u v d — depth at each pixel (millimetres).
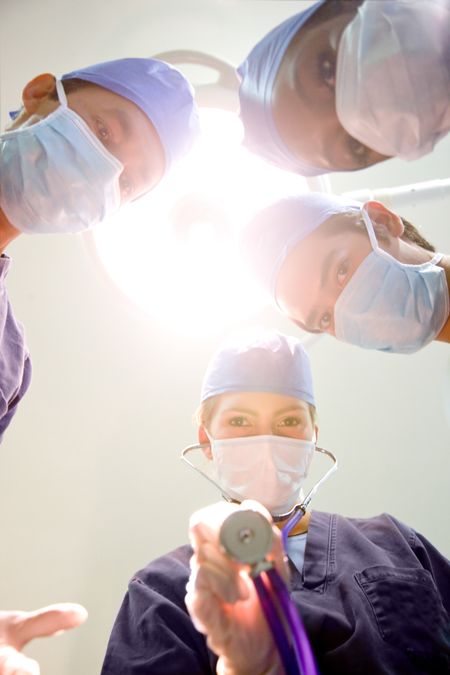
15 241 1880
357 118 970
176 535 1854
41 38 1795
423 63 938
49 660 1763
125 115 1258
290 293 1285
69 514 1879
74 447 1906
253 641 897
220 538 783
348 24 968
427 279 1237
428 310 1236
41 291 1887
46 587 1835
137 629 1157
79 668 1758
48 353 1902
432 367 1881
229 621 880
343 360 1897
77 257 1875
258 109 1057
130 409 1906
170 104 1285
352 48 945
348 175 1804
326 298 1264
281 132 1049
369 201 1296
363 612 1116
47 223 1272
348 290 1234
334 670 1055
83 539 1862
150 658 1094
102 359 1901
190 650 1102
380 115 957
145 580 1249
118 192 1294
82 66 1780
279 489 1238
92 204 1259
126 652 1136
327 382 1895
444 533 1810
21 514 1881
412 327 1248
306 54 990
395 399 1882
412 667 1060
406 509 1833
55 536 1867
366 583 1174
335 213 1279
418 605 1143
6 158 1230
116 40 1774
